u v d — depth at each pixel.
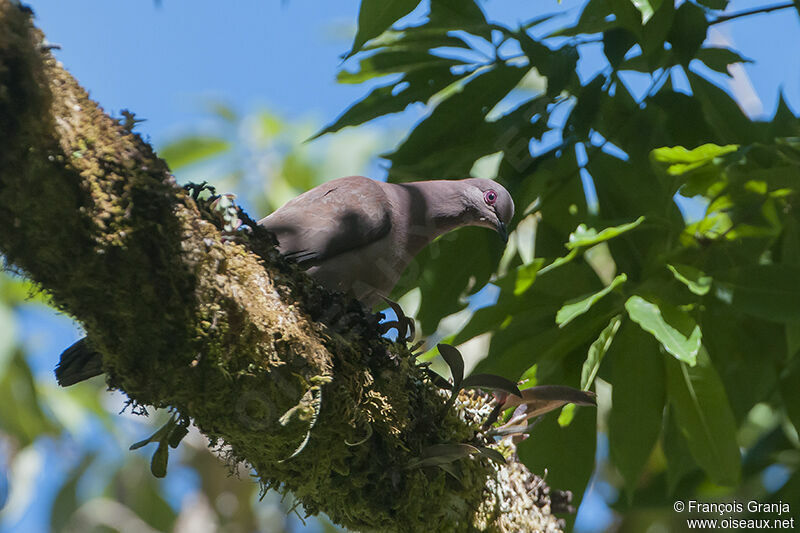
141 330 5.04
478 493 6.40
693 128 8.88
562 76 8.09
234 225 5.45
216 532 16.23
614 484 15.14
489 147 8.68
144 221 4.88
